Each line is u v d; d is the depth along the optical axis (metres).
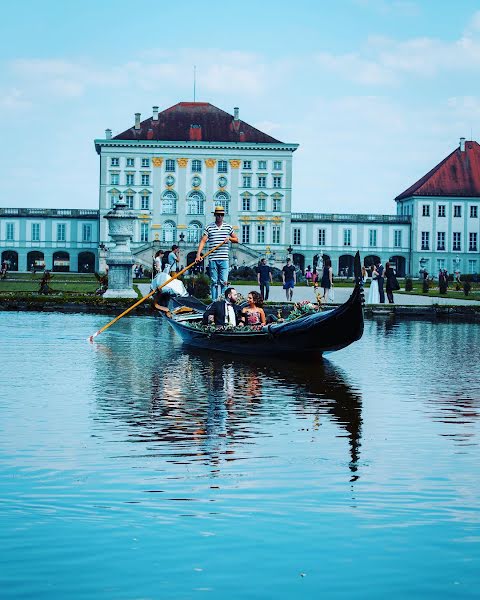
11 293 52.94
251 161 131.12
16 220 136.38
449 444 12.56
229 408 15.23
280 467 11.19
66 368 20.41
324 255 137.00
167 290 28.31
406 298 58.91
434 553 8.35
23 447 12.07
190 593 7.53
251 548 8.44
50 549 8.38
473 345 27.72
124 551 8.35
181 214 130.62
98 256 134.50
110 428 13.38
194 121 132.62
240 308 25.11
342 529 8.94
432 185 137.88
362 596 7.51
